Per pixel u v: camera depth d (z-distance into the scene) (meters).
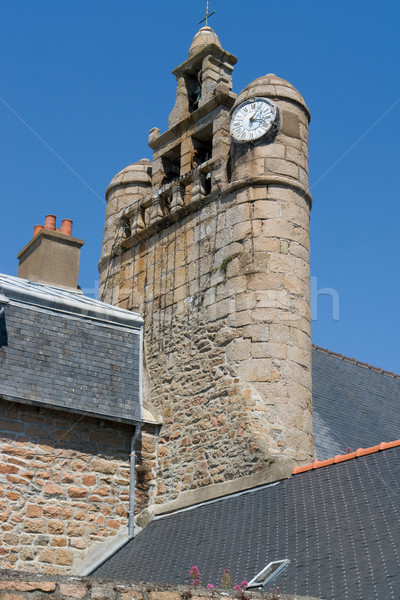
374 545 9.17
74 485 13.30
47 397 13.29
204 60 17.03
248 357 13.59
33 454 13.07
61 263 15.92
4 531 12.44
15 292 14.05
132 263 16.91
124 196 17.94
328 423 15.91
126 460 14.04
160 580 11.09
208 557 11.12
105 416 13.77
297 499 11.39
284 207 14.35
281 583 9.22
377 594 8.08
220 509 12.63
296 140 14.87
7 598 6.28
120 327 15.16
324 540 9.88
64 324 14.37
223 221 14.86
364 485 10.75
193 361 14.58
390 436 16.89
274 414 13.12
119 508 13.62
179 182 16.22
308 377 13.71
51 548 12.73
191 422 14.16
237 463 12.99
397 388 19.20
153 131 17.64
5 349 13.34
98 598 6.59
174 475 14.05
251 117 14.88
